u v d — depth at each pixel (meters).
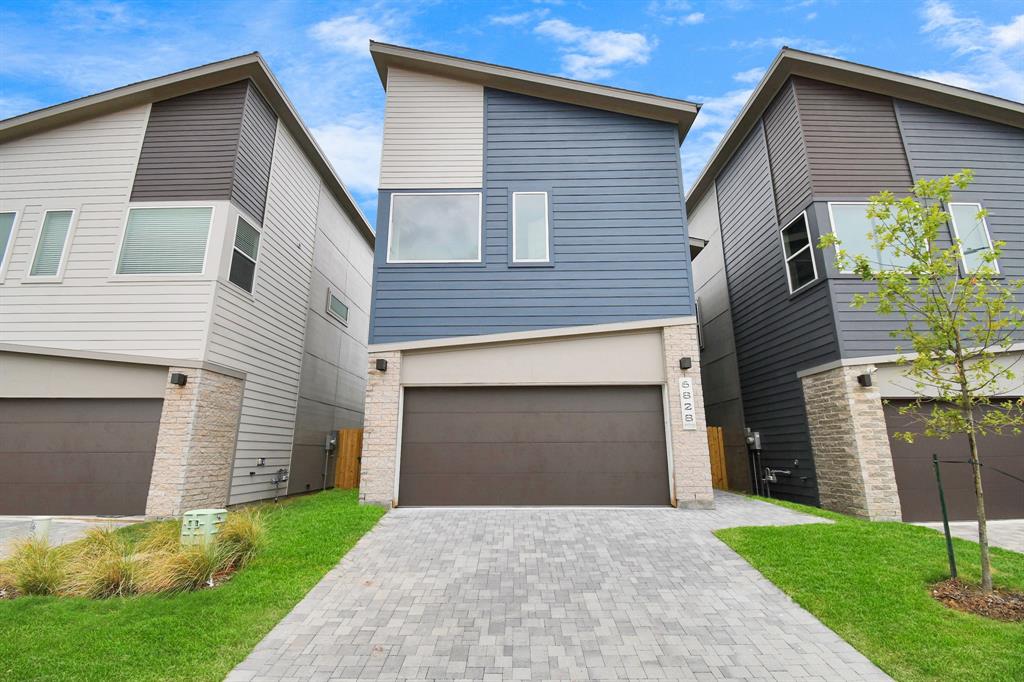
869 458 7.88
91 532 5.57
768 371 10.67
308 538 6.10
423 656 3.62
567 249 8.84
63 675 3.22
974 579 4.84
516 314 8.56
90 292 8.59
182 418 7.99
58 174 9.25
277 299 10.81
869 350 8.34
